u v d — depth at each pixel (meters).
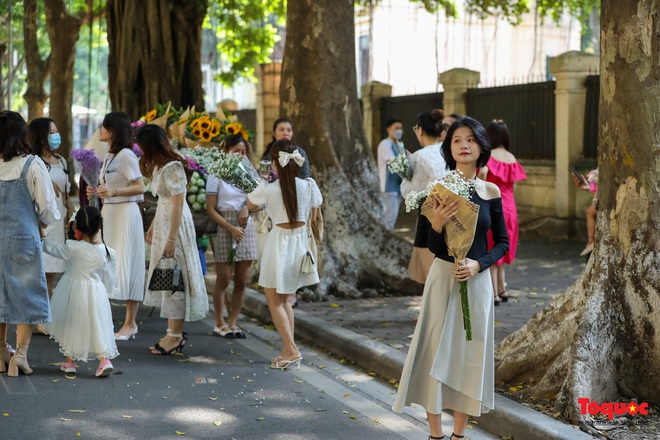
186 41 15.85
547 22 28.78
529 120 16.39
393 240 10.30
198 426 5.61
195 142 9.82
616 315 5.80
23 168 6.37
